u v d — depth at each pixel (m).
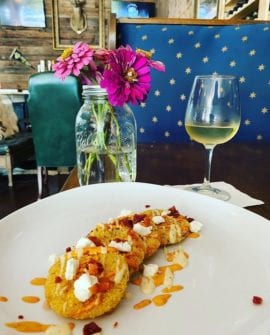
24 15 4.07
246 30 1.33
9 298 0.31
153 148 1.00
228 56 1.35
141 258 0.37
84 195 0.53
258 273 0.36
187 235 0.43
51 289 0.31
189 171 0.75
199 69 1.39
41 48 4.21
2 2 4.00
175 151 0.96
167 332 0.28
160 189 0.55
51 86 2.33
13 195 2.66
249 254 0.39
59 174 3.30
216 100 0.60
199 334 0.28
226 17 2.48
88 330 0.28
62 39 4.19
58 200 0.50
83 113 0.66
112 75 0.58
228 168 0.77
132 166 0.68
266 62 1.31
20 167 3.27
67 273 0.32
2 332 0.27
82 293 0.30
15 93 3.91
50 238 0.42
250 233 0.43
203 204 0.51
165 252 0.40
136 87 0.60
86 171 0.67
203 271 0.36
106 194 0.54
